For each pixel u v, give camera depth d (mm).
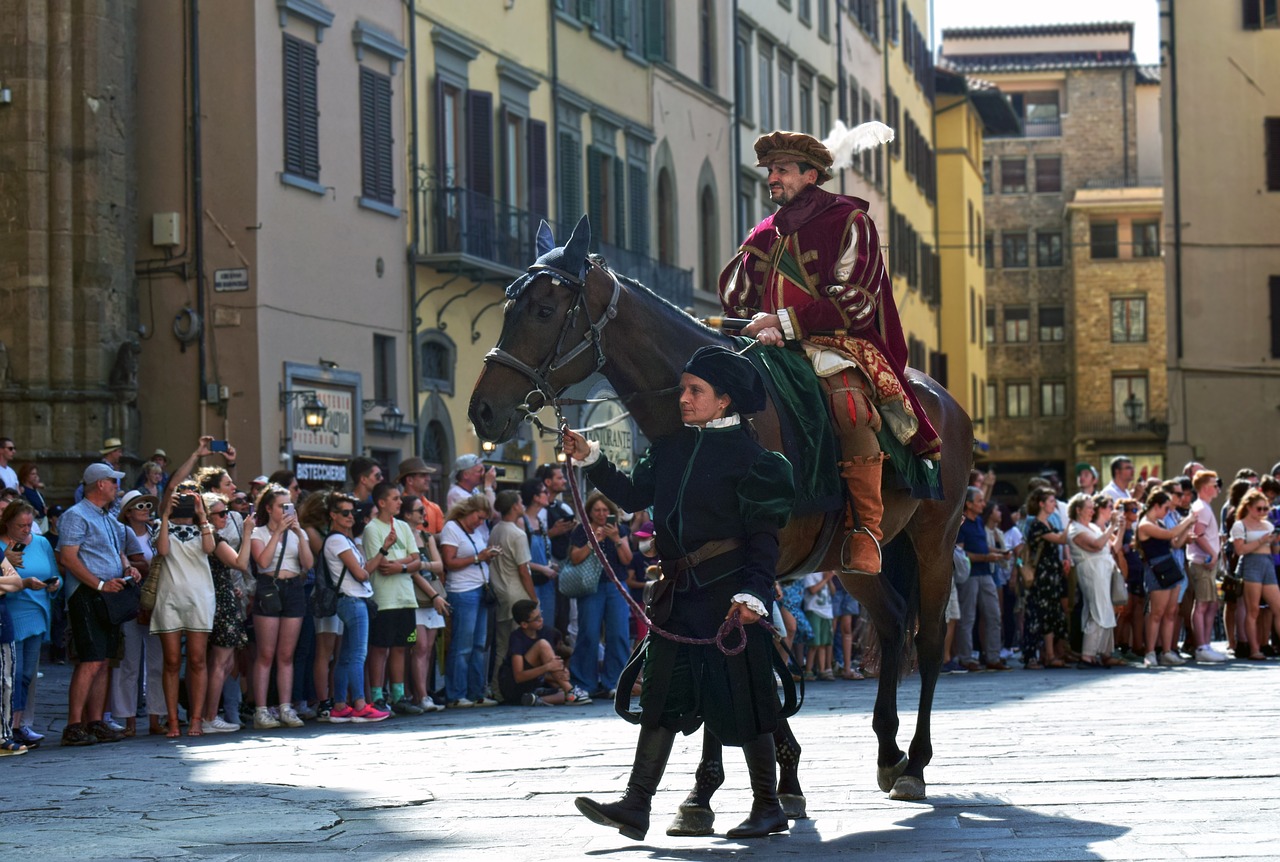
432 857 6586
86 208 22719
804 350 7383
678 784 8766
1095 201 73562
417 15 27391
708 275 39031
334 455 24906
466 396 28781
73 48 22812
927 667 8320
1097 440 73062
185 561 13531
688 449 6730
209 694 13828
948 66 71375
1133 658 20984
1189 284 45500
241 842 7277
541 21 31406
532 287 6984
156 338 23656
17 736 12727
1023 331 76625
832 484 7195
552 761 10141
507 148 30000
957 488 8539
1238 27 45438
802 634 18062
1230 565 21359
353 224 25688
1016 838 6605
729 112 40156
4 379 22344
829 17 49094
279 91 24047
